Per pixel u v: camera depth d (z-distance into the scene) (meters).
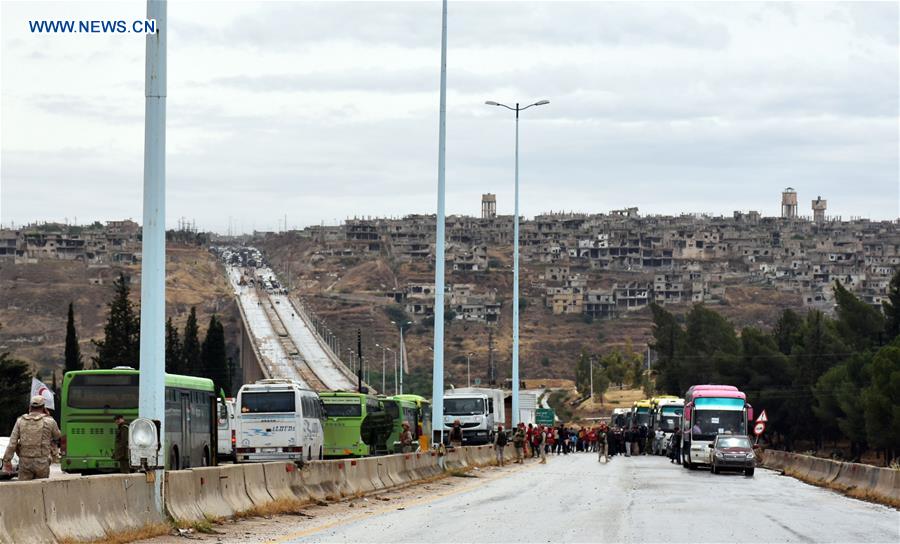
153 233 37.81
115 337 189.00
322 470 54.09
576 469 94.12
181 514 37.56
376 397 105.75
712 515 44.72
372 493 59.94
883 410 144.75
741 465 87.06
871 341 196.00
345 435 94.94
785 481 78.69
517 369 144.25
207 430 72.06
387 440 107.31
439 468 79.56
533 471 89.56
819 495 61.84
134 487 35.16
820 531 38.66
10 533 27.28
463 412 133.62
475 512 45.91
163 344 37.88
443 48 93.00
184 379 67.75
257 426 79.56
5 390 132.50
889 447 148.00
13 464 51.97
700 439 98.69
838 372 178.00
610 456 128.50
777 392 199.75
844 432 168.00
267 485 46.78
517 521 41.31
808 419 198.62
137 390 65.06
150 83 38.03
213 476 41.34
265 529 38.47
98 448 64.56
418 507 49.12
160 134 38.03
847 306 199.62
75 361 188.25
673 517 43.41
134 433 36.50
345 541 34.22
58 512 30.22
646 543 33.81
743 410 99.62
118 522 33.53
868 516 46.22
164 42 38.25
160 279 37.88
